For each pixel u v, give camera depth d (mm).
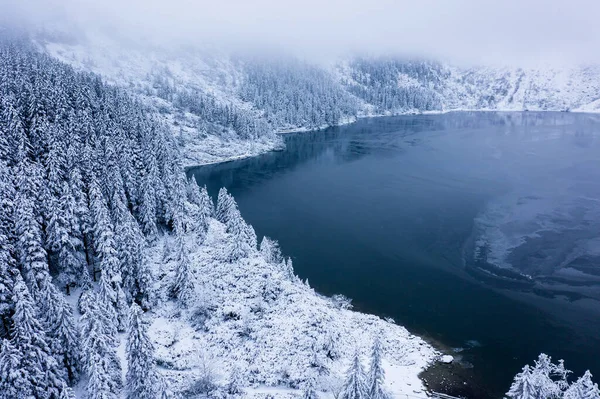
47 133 70125
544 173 146375
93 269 60406
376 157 187875
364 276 83062
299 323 60031
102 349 40469
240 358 52688
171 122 196500
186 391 44719
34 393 35438
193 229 83938
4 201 50719
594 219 104000
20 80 86938
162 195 81625
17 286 36781
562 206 113688
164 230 82500
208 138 198250
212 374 47656
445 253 91625
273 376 50094
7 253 44438
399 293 76688
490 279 80562
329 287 78938
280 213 121062
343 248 96188
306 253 93938
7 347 34250
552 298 73812
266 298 64562
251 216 119125
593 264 83562
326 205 126250
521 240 95062
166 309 59812
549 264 84562
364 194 135000
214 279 66875
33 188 55875
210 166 182250
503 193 127375
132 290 58438
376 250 94500
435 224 107125
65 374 39500
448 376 55375
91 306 41656
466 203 120812
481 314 70000
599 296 73688
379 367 36812
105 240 54781
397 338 62844
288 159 194500
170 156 95188
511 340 63562
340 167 174125
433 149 197500
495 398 51938
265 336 56812
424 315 69938
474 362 58656
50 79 95500
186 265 60688
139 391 38469
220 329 56969
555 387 36219
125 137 84812
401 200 126812
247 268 70375
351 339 59969
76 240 58188
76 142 73188
